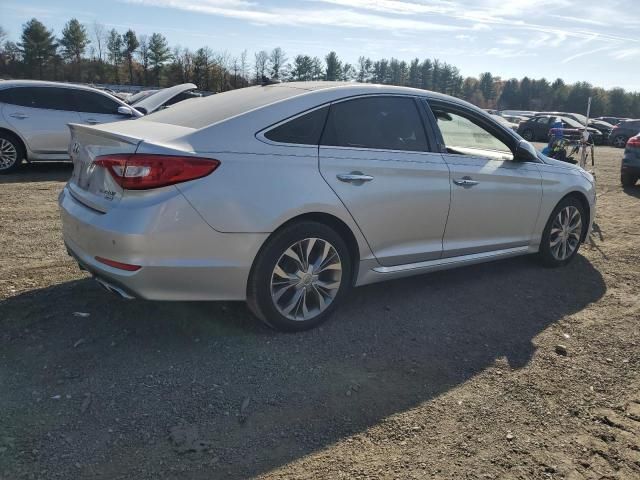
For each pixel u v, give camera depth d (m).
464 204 4.29
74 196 3.52
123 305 3.84
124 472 2.33
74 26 74.75
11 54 72.69
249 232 3.21
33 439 2.48
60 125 9.68
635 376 3.33
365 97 3.88
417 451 2.55
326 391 3.00
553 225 5.20
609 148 27.69
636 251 6.06
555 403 3.00
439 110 4.32
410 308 4.19
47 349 3.24
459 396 3.02
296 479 2.34
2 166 9.40
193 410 2.77
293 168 3.39
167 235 3.01
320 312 3.69
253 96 3.76
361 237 3.73
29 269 4.50
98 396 2.83
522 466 2.49
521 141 4.74
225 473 2.36
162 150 3.03
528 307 4.33
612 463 2.54
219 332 3.57
